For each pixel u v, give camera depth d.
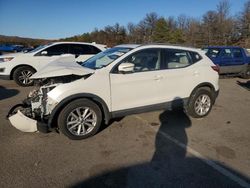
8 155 4.01
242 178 3.57
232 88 10.18
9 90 8.66
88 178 3.48
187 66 5.60
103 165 3.81
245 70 12.77
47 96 4.35
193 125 5.53
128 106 4.91
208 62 5.95
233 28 61.84
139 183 3.40
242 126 5.57
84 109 4.54
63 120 4.37
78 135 4.55
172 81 5.33
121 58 4.79
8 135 4.74
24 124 4.34
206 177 3.57
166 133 5.05
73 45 10.07
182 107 5.68
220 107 7.09
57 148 4.29
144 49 5.05
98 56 5.45
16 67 9.23
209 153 4.27
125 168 3.74
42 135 4.77
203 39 64.25
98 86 4.54
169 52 5.37
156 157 4.08
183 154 4.20
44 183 3.34
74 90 4.35
